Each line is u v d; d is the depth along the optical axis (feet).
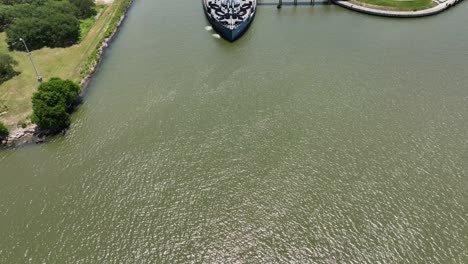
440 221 225.56
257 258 214.48
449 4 469.98
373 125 294.25
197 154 276.41
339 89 332.60
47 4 451.53
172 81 349.00
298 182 254.27
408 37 410.72
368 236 221.05
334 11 482.28
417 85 333.01
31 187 255.50
